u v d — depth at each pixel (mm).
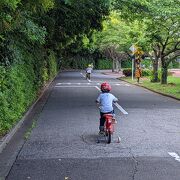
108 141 12109
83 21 28031
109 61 99000
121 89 35406
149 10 25656
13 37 17219
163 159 10133
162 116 18281
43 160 10047
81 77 59250
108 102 12578
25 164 9656
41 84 29969
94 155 10578
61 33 29906
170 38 37188
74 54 93375
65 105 22672
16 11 14180
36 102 23578
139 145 11875
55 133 13922
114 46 71938
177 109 20969
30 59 21781
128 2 24297
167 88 33938
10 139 12742
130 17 27500
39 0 14750
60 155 10594
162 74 39188
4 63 14922
